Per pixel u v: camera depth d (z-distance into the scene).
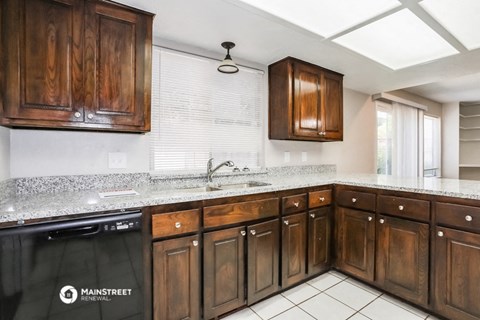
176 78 2.20
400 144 4.30
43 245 1.15
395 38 2.08
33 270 1.14
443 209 1.67
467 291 1.56
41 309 1.16
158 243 1.46
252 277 1.82
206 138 2.37
